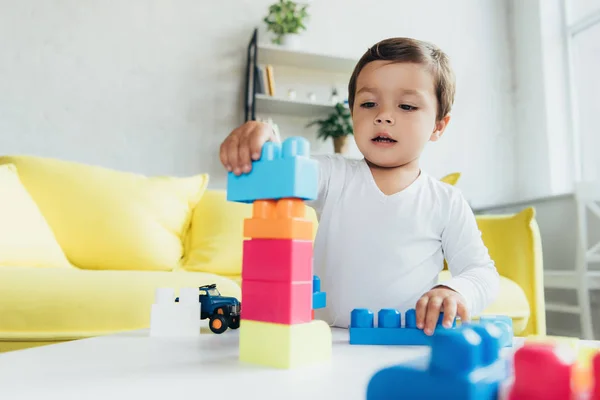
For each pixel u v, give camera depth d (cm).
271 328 39
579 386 26
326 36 268
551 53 280
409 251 80
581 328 210
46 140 221
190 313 58
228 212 180
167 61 241
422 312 52
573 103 275
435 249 83
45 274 107
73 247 154
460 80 290
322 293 53
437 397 24
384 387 26
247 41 253
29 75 221
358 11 275
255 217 42
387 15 280
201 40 247
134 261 157
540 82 279
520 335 156
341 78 269
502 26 302
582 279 195
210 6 250
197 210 183
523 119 291
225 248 171
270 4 258
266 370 36
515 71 299
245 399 28
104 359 39
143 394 29
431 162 278
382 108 78
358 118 80
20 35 222
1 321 96
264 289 40
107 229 157
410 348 48
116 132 230
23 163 164
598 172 261
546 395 24
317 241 86
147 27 239
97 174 169
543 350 25
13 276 103
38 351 43
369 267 79
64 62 226
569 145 274
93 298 103
